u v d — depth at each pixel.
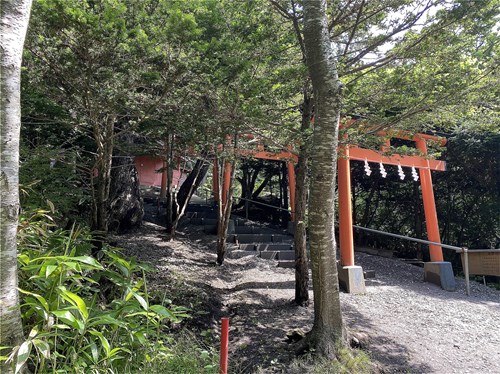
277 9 5.46
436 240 7.98
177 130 5.17
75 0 3.76
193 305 5.04
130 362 2.86
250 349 4.10
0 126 2.21
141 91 4.80
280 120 5.34
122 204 8.32
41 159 4.82
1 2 2.24
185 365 3.19
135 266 3.34
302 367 3.54
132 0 4.09
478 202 10.63
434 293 6.88
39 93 4.62
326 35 4.03
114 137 5.29
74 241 3.55
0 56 2.21
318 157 3.93
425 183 8.35
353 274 6.53
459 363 3.96
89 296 3.56
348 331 4.07
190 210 12.08
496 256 7.38
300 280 5.43
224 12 4.67
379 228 13.21
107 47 3.76
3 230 2.21
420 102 5.32
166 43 3.80
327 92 3.93
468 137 9.22
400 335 4.57
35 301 2.54
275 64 5.00
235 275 7.16
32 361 2.54
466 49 5.72
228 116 4.79
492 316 5.68
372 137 5.76
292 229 10.45
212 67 3.95
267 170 14.50
